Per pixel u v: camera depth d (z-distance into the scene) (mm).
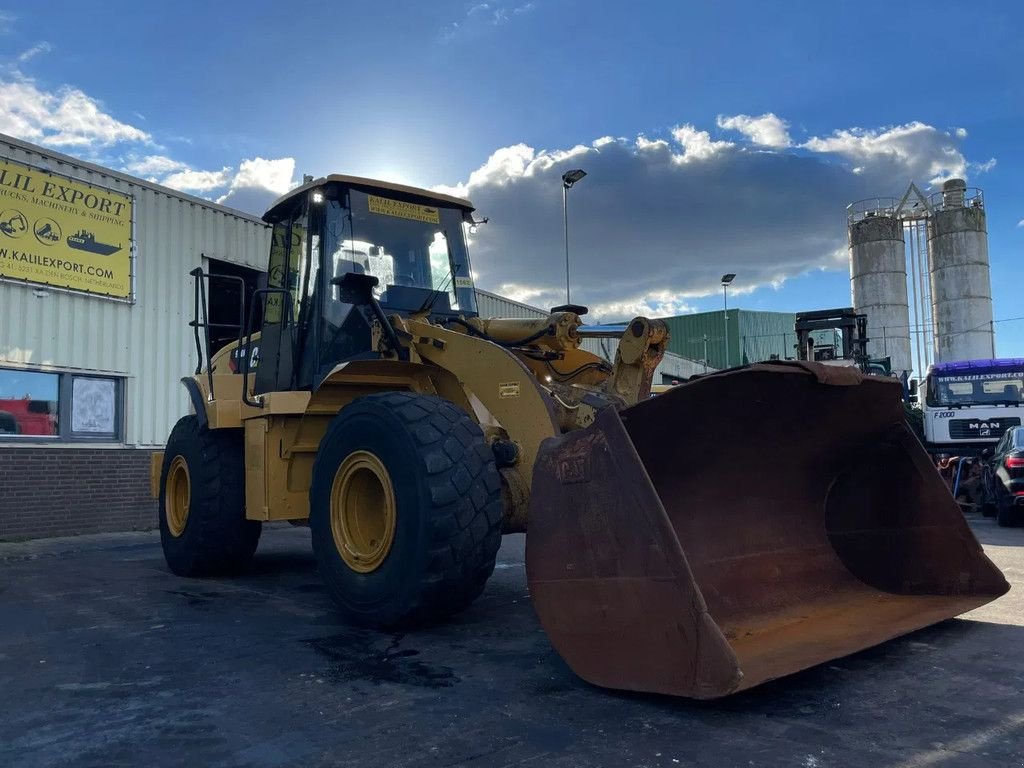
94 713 3027
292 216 5871
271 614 4922
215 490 6258
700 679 2750
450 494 3938
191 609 5113
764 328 41500
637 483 3004
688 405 3305
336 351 5258
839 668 3482
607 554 3098
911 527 4340
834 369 3592
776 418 3693
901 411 4191
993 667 3484
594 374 5176
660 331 4566
